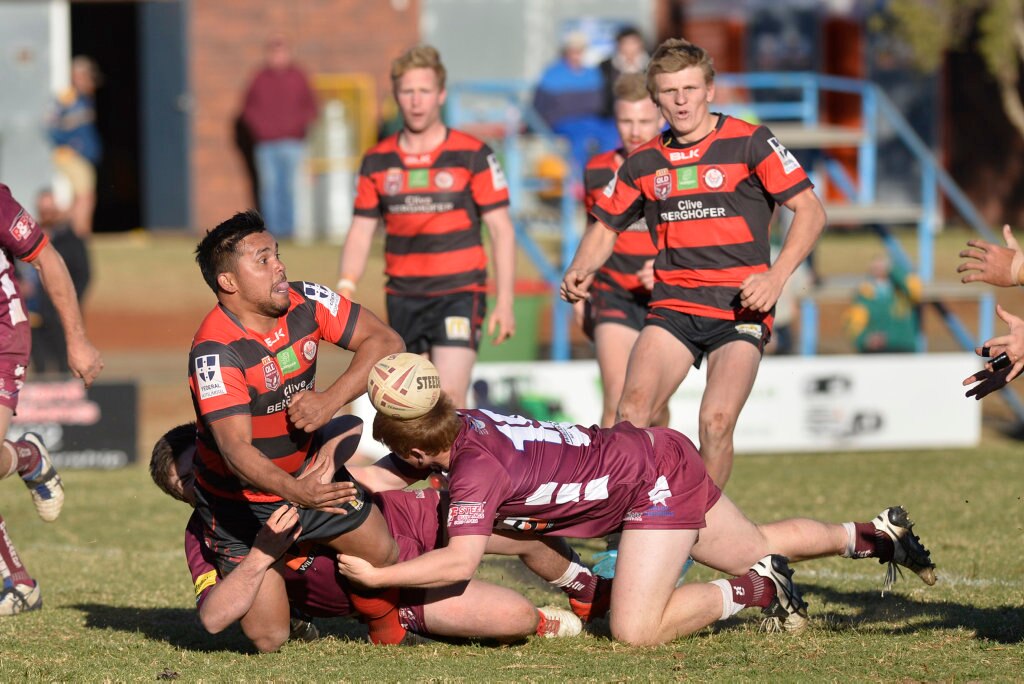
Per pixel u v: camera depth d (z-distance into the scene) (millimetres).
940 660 16844
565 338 44719
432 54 26453
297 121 69750
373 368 17109
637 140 25688
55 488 22375
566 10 78000
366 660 17578
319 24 75500
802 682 15922
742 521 19000
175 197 75875
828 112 81938
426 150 26734
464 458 17281
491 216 26891
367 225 27469
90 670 17234
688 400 37125
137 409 38312
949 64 82562
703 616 18312
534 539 18766
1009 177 83438
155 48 75000
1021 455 36812
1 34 76062
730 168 21250
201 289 62219
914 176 82750
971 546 25203
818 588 22094
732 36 80375
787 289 45562
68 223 46312
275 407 16969
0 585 23500
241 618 17703
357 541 17344
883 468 34781
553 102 57594
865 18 81438
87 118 69438
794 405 38312
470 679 16312
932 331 55594
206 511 17656
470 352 26906
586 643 18359
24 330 20203
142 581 24203
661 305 22141
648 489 18000
